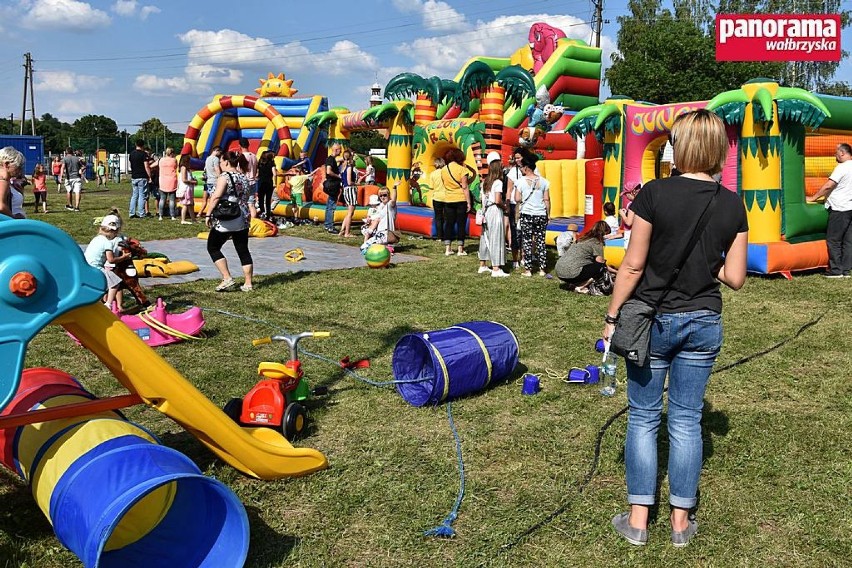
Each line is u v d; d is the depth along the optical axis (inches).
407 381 212.7
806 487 161.0
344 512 149.8
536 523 146.3
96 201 1042.1
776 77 1729.8
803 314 332.5
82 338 134.3
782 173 427.8
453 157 514.0
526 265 435.2
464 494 158.2
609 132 500.7
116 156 2070.6
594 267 374.3
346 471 168.9
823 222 452.4
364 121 759.7
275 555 133.6
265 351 266.4
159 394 141.3
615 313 136.5
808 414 206.2
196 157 991.0
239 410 185.8
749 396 222.2
